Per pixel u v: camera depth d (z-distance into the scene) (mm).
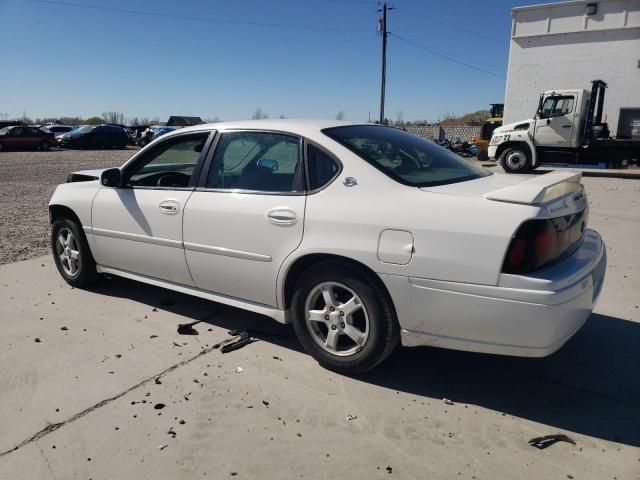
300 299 3400
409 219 2904
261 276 3527
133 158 4398
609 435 2750
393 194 3045
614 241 6797
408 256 2887
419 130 49500
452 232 2775
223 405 3021
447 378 3334
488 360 3572
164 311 4449
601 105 16859
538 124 16562
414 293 2904
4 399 3109
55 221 5039
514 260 2641
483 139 26781
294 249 3311
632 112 20422
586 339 3861
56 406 3029
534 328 2645
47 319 4273
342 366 3309
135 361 3553
